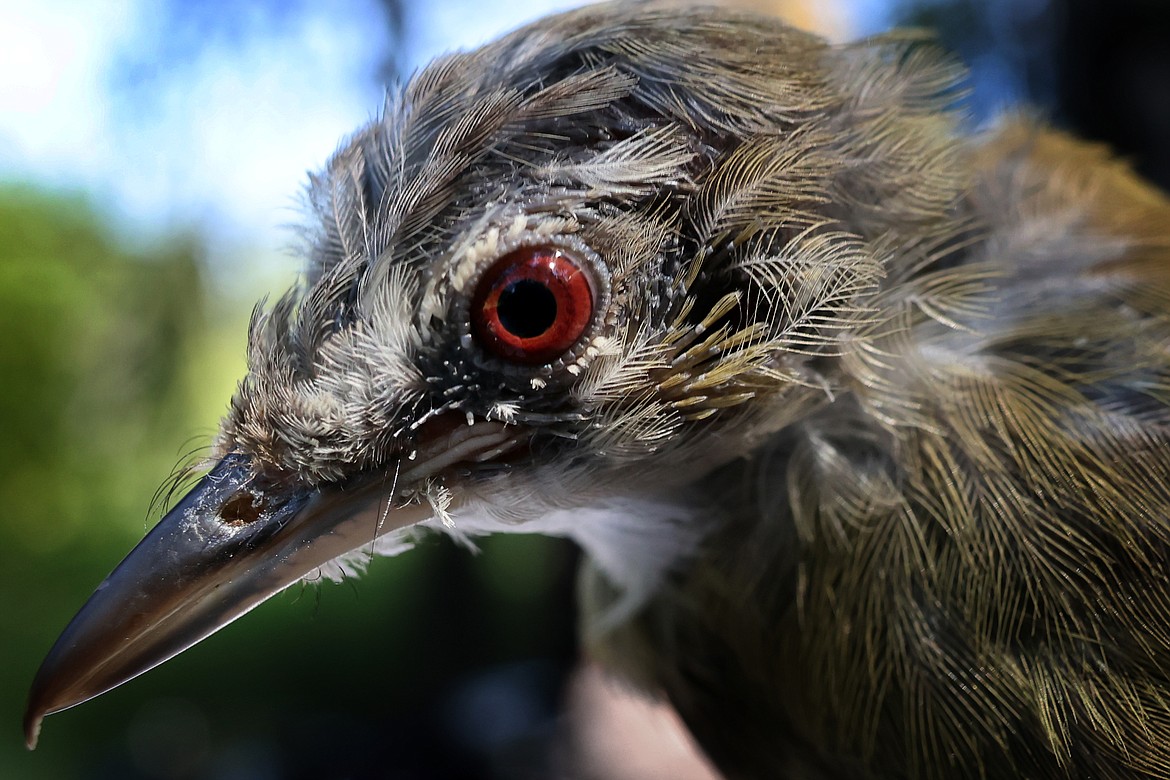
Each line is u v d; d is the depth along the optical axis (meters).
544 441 0.06
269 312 0.07
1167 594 0.06
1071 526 0.06
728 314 0.06
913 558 0.06
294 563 0.06
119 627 0.06
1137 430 0.06
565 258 0.06
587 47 0.06
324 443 0.06
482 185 0.06
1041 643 0.06
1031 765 0.06
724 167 0.06
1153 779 0.06
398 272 0.06
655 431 0.06
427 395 0.06
